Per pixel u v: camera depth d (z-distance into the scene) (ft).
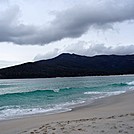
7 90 165.99
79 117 42.68
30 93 120.57
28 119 44.47
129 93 103.50
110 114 44.01
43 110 61.52
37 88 187.73
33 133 27.04
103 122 30.63
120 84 191.52
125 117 34.65
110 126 27.66
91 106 65.05
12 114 55.16
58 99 93.30
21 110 62.69
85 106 65.87
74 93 119.85
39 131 27.78
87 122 31.60
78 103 75.15
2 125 37.91
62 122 33.86
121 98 82.43
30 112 58.29
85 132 25.17
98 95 102.32
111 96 92.99
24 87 205.26
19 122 40.81
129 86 165.68
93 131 25.49
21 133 28.58
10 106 73.26
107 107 59.62
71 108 63.05
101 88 154.61
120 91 121.80
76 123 31.42
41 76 638.94
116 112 47.14
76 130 26.43
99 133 24.50
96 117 39.42
